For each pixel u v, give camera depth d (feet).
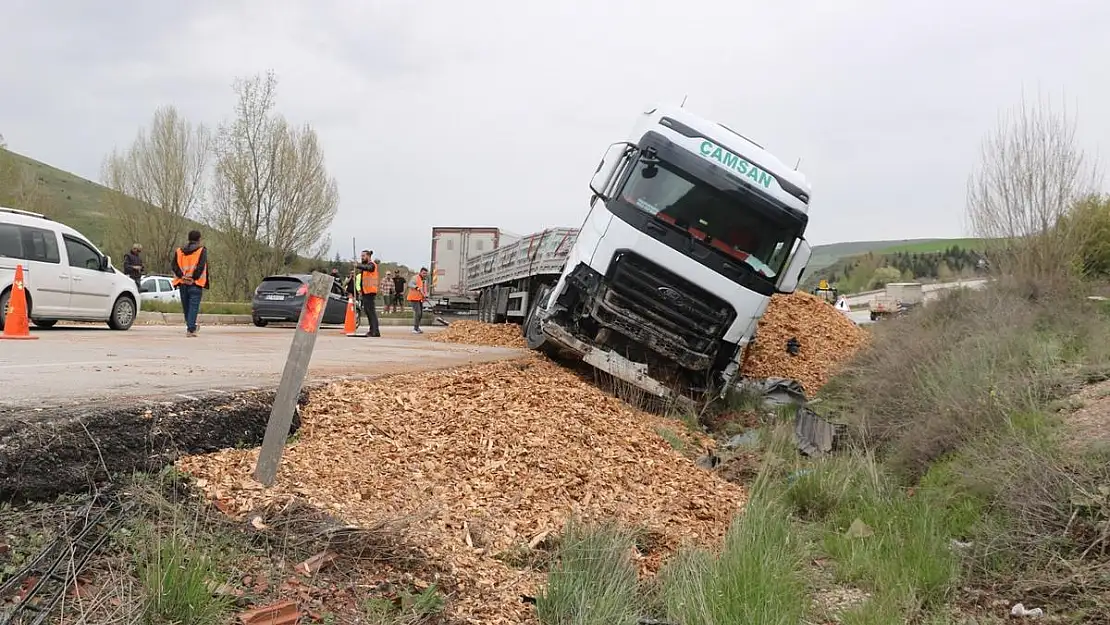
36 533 12.77
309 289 17.10
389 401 23.38
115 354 32.48
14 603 11.25
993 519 20.33
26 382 20.98
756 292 36.94
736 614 15.20
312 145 122.83
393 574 14.46
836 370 48.08
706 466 28.58
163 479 15.28
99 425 15.35
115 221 139.64
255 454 17.76
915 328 48.80
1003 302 44.47
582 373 39.93
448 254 107.04
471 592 14.85
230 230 118.93
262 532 14.56
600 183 38.37
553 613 14.70
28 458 13.91
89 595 11.73
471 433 22.36
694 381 39.32
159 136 136.98
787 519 21.59
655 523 20.27
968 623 16.33
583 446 24.61
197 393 18.98
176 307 89.04
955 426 26.37
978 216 56.24
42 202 149.59
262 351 37.50
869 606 16.65
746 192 36.42
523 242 56.08
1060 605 16.81
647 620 15.19
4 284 45.91
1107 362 29.84
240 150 119.03
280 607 12.50
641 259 36.68
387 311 132.77
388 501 17.30
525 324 53.57
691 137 37.04
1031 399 25.98
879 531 21.18
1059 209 52.85
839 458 28.17
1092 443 21.36
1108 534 17.74
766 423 36.27
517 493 19.77
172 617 11.70
